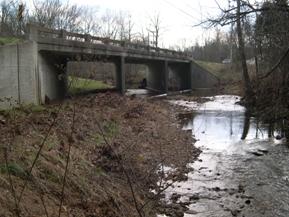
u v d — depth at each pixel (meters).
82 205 6.88
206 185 10.34
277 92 19.92
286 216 8.25
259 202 9.09
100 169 9.23
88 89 28.12
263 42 13.52
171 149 14.09
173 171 11.20
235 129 19.97
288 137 17.28
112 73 35.62
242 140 16.98
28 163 6.94
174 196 9.31
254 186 10.30
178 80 52.72
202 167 12.21
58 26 33.72
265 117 21.45
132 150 11.96
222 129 20.00
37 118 10.91
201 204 8.93
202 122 22.44
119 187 8.61
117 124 15.59
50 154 7.95
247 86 23.52
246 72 25.28
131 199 8.09
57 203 6.40
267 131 19.11
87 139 11.21
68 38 23.48
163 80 42.91
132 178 9.50
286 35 11.95
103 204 7.26
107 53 27.06
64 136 10.29
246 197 9.42
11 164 6.52
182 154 13.63
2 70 15.55
